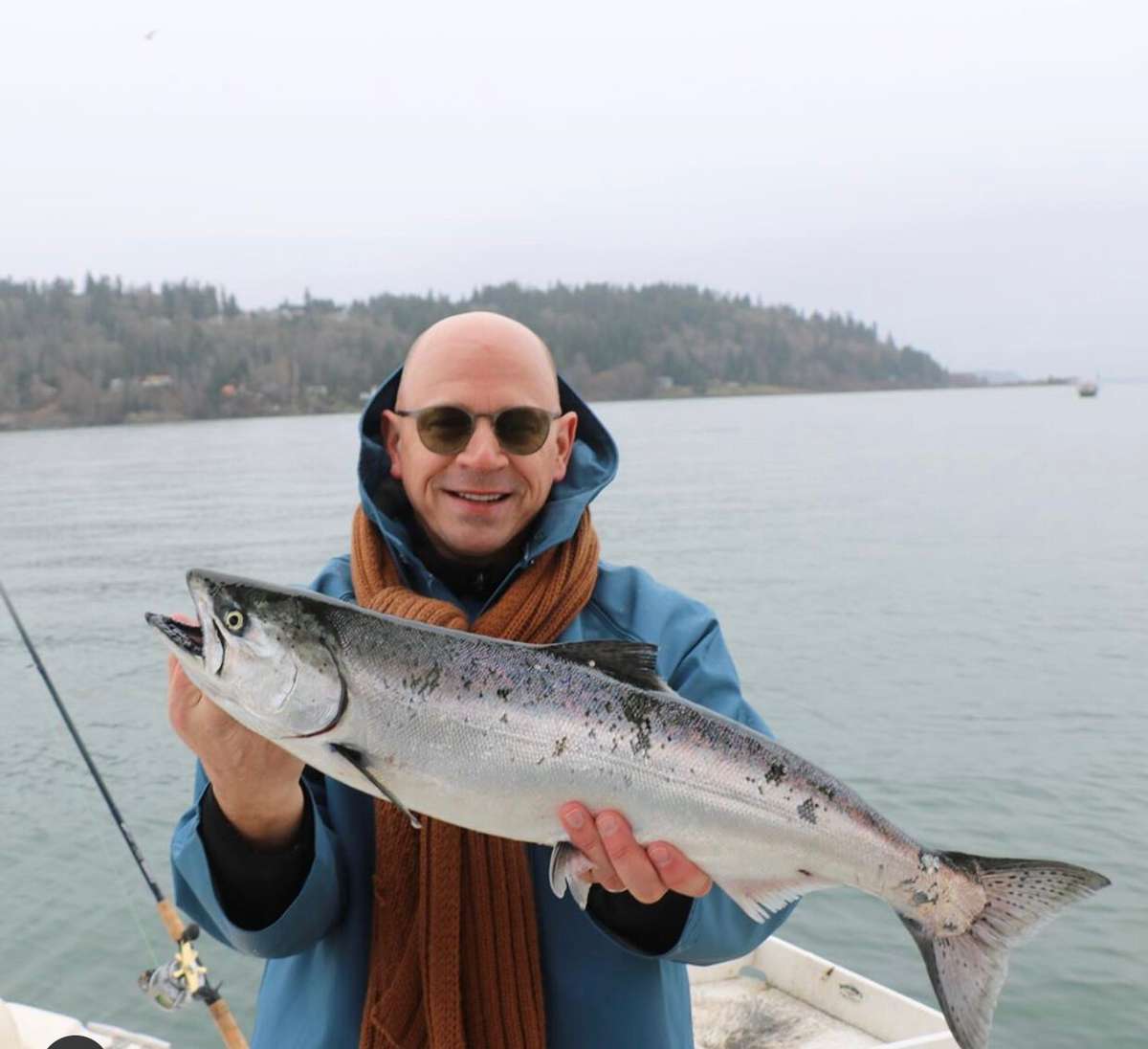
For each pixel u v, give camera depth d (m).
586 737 2.66
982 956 2.77
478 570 3.00
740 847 2.72
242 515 38.97
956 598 21.75
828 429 103.38
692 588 23.30
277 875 2.49
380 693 2.60
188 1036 7.21
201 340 137.25
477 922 2.63
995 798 10.66
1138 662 15.95
